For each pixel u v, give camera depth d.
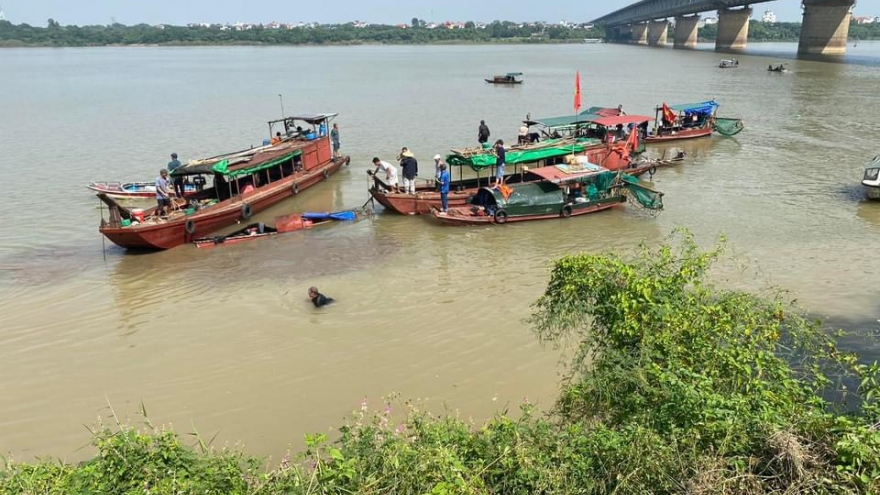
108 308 15.96
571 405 8.52
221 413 11.50
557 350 13.12
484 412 11.26
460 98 61.41
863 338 13.11
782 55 118.75
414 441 7.57
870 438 6.25
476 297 15.99
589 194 22.91
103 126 45.97
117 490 6.85
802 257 18.12
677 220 21.91
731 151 33.75
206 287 17.12
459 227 21.72
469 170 30.77
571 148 25.06
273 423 11.16
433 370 12.66
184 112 53.28
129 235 19.25
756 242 19.50
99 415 11.54
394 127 44.00
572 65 109.81
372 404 11.60
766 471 6.47
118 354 13.68
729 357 7.88
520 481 6.92
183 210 21.69
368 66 115.56
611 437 7.17
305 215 22.17
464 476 6.88
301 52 187.88
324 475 6.87
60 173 31.20
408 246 20.03
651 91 63.59
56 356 13.65
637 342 8.35
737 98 55.78
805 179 27.28
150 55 179.25
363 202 25.58
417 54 168.75
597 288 8.90
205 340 14.18
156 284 17.41
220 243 20.47
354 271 18.02
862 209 22.69
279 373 12.73
